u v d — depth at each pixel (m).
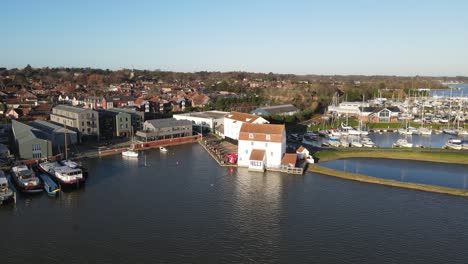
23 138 98.88
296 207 71.19
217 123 156.38
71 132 121.06
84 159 106.50
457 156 110.94
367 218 66.25
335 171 94.00
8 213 67.62
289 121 174.88
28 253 53.59
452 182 89.50
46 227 61.91
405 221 65.06
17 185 80.44
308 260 52.38
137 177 90.12
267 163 98.44
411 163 108.06
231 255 53.59
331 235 59.78
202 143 133.00
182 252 54.25
